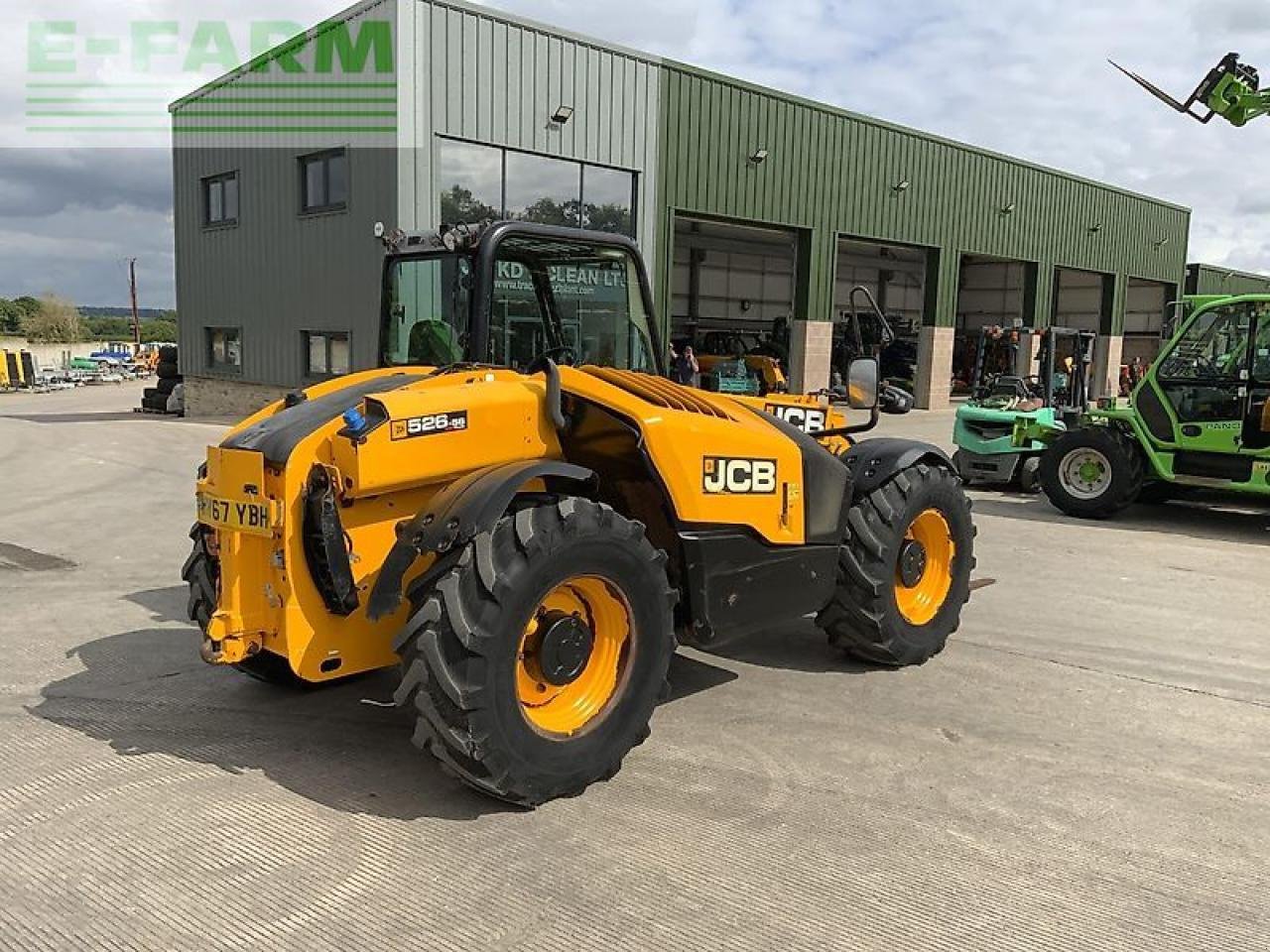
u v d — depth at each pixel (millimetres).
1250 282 38531
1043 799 3615
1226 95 10250
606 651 3693
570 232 4418
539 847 3201
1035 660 5223
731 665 5039
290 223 18219
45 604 6137
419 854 3156
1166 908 2930
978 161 25422
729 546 4102
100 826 3330
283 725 4207
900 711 4449
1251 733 4297
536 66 16375
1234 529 9570
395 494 3664
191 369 22203
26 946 2680
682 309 30078
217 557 4195
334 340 17734
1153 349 35062
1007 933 2785
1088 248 29750
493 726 3264
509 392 3830
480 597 3254
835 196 22016
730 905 2889
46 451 14406
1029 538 8859
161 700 4492
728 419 4195
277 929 2754
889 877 3064
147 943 2691
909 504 4898
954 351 34156
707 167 19328
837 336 31969
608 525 3547
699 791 3615
